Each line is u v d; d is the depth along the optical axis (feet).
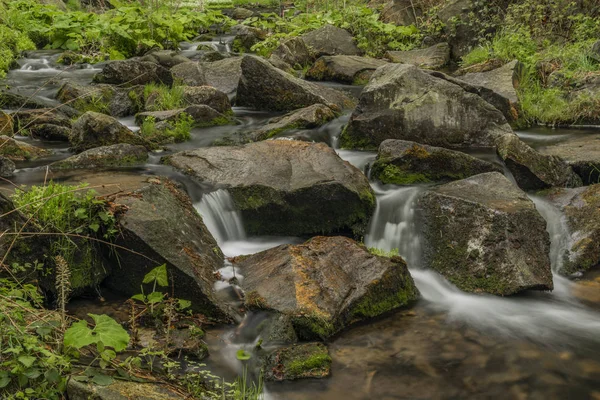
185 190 21.34
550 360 14.52
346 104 35.58
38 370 11.20
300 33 54.03
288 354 13.97
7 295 13.21
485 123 27.71
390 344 15.20
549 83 36.01
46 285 15.74
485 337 15.56
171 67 42.09
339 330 15.78
